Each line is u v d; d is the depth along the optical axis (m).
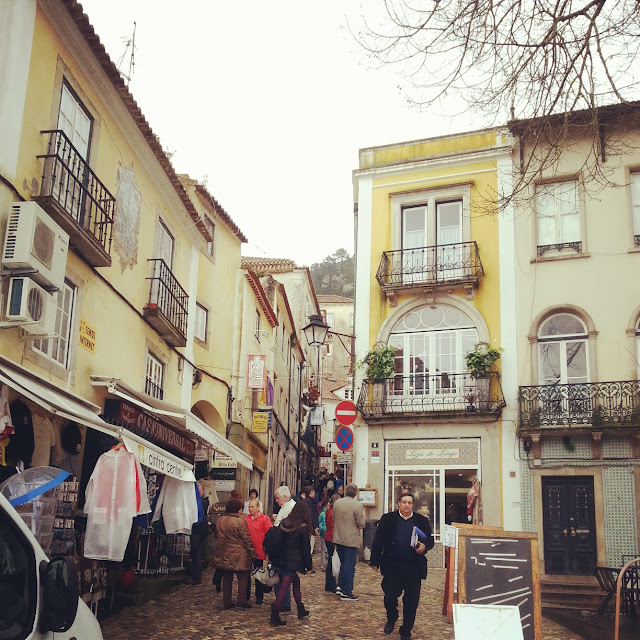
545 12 7.47
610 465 16.84
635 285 17.73
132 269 13.12
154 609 9.91
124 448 8.35
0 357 7.55
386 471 18.77
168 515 10.52
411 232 20.48
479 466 18.06
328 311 58.50
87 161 11.24
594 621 12.43
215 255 19.03
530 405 17.73
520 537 7.50
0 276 8.45
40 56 9.62
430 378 19.20
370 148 21.22
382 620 9.72
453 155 20.12
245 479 20.98
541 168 8.57
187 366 16.45
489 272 19.19
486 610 4.99
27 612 3.27
